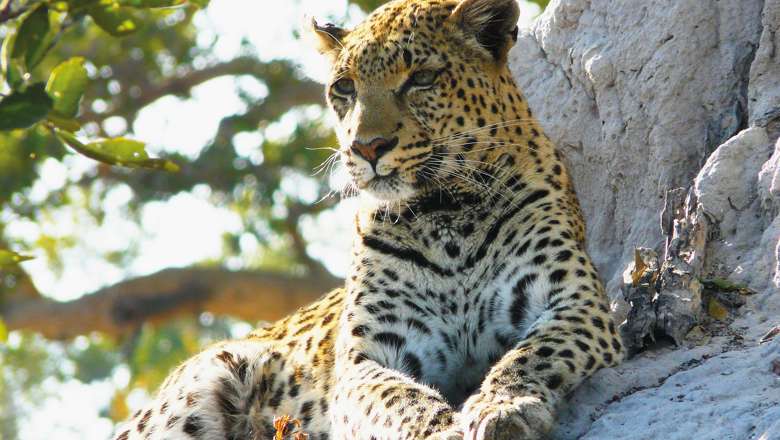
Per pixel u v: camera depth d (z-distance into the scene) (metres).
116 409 32.78
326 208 30.25
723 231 10.73
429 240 10.94
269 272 28.84
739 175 10.81
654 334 9.97
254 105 30.47
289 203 30.58
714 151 11.19
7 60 10.15
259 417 11.69
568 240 10.65
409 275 10.92
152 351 32.38
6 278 28.73
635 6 12.65
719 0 12.11
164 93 30.59
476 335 10.86
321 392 11.36
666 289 10.03
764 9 11.39
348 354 10.64
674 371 9.42
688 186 11.77
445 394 10.96
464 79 11.25
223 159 29.86
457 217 10.94
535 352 9.54
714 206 10.76
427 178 11.03
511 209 10.92
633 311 10.11
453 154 11.09
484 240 10.90
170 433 11.69
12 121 9.38
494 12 11.44
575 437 8.91
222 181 29.97
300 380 11.58
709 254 10.66
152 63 30.62
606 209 12.57
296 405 11.49
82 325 29.39
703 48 12.07
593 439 8.52
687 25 12.16
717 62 12.00
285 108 30.44
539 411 8.80
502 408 8.73
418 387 9.64
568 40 13.35
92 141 10.12
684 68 12.07
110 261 35.62
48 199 30.11
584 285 10.34
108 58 30.25
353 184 11.14
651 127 12.16
